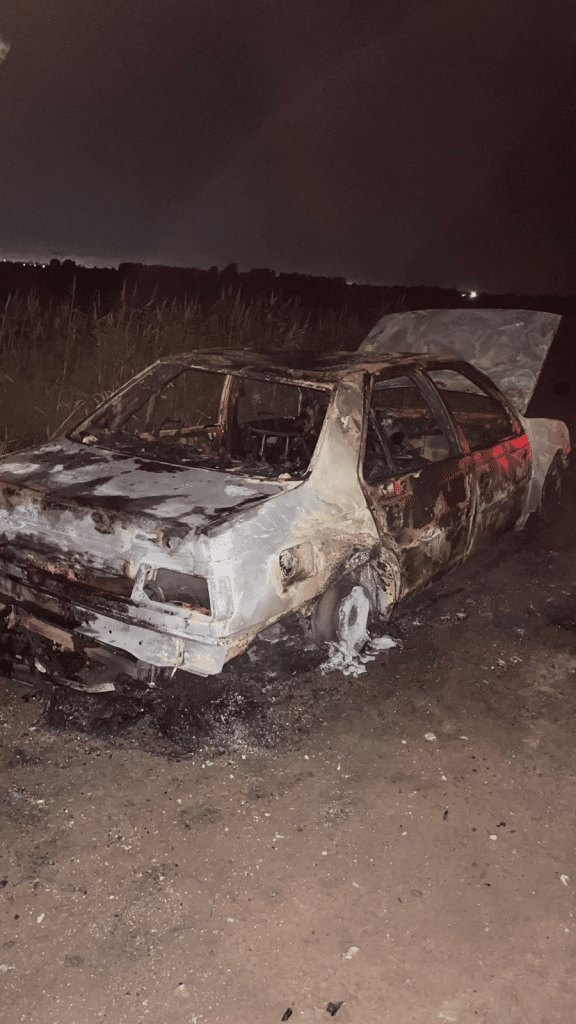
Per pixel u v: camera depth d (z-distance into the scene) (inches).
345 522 148.5
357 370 167.6
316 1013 85.9
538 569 223.6
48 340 363.3
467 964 93.6
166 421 196.5
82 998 85.8
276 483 144.3
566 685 161.9
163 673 127.6
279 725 139.7
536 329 248.2
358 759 132.6
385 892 104.0
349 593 157.6
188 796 120.3
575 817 122.0
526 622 189.5
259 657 158.6
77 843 109.0
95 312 356.2
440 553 179.6
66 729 133.6
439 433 207.9
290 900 101.6
